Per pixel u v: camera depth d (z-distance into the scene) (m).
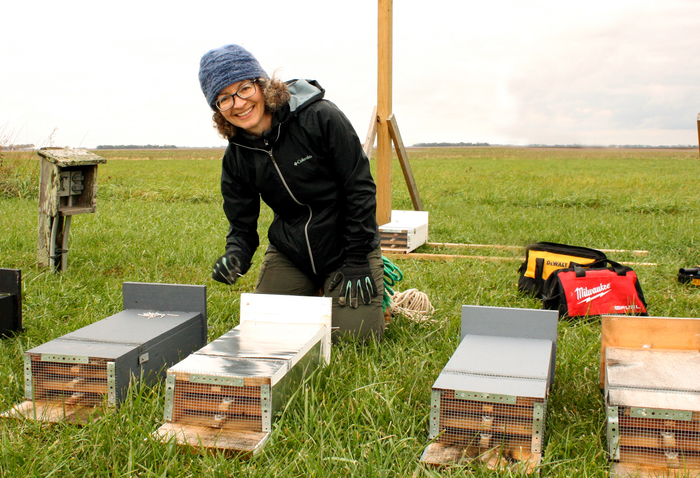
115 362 2.43
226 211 3.46
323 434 2.19
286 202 3.27
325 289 3.41
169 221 8.02
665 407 2.01
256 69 2.90
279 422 2.24
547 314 2.70
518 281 4.80
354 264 3.24
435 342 3.37
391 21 6.34
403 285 4.73
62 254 5.15
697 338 2.54
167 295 3.19
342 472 2.02
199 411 2.31
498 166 26.66
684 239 6.71
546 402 2.28
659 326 2.56
